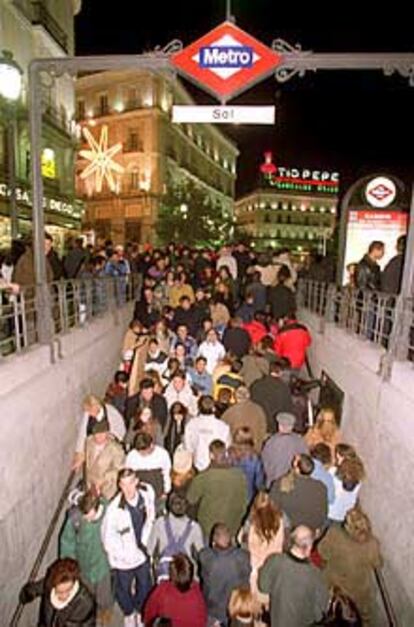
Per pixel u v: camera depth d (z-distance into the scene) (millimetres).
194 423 6258
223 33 5891
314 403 10344
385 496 5875
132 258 16406
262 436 6500
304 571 4090
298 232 99312
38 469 6188
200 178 60281
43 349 6684
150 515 5078
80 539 4926
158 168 46375
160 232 46031
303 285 14312
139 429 6242
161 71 6148
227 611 4531
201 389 8414
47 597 3957
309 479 4969
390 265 7121
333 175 100188
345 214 10773
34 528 5945
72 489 7188
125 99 46625
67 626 3869
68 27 25641
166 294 13078
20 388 5719
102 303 11211
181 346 8969
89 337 9195
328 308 10016
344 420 8008
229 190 73938
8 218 20484
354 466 5363
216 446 5367
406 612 4965
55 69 6355
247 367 8258
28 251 7555
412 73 5883
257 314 10000
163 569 4789
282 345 9125
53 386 6867
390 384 5945
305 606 4055
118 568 4957
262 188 97438
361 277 8180
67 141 25719
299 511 4902
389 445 5836
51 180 24812
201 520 5234
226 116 5984
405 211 10648
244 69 5910
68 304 8680
